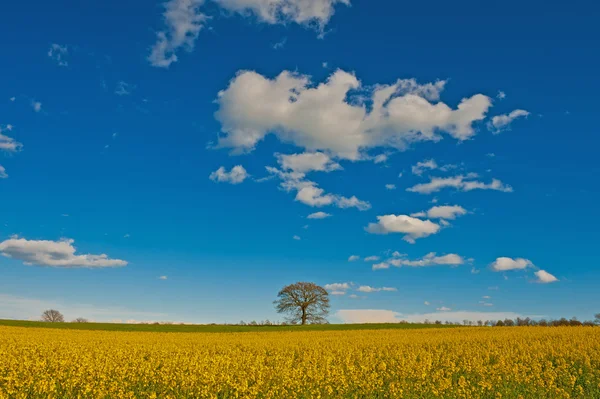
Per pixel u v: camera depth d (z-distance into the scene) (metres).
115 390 14.44
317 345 29.98
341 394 14.73
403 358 21.09
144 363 19.02
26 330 44.72
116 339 34.03
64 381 15.96
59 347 25.11
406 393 14.75
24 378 15.48
